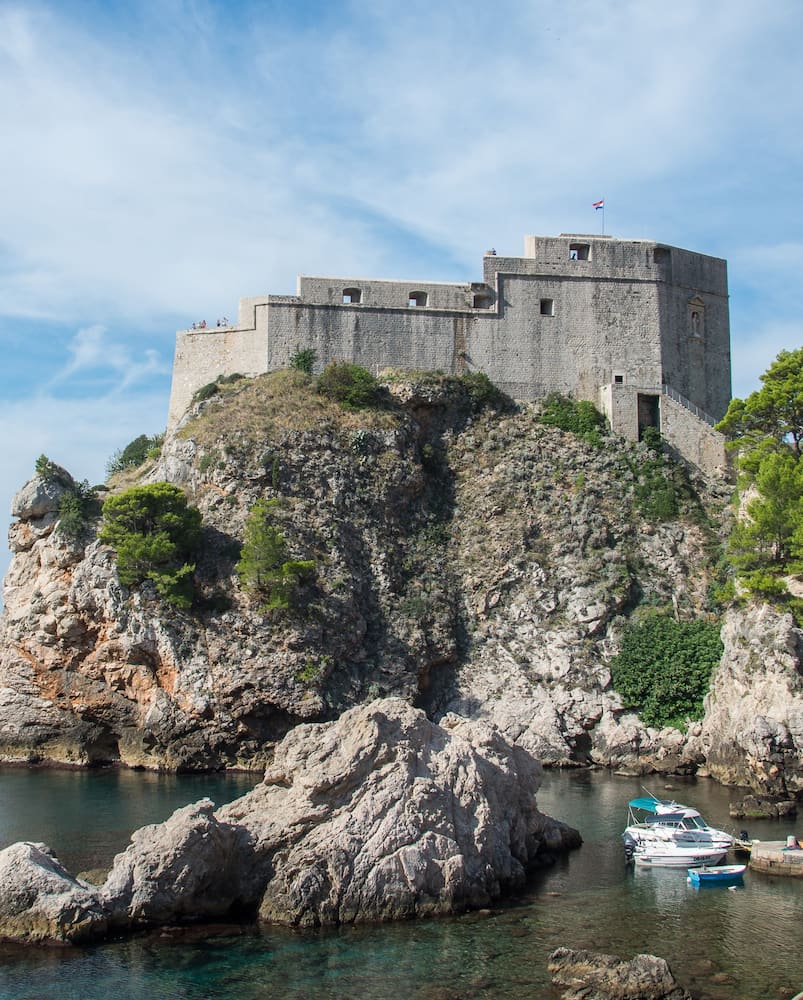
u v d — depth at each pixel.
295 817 34.50
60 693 66.50
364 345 82.31
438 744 37.91
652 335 84.94
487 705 65.81
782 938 31.94
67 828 44.12
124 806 49.03
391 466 74.56
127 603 63.94
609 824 46.44
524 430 80.19
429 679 67.62
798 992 28.06
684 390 85.31
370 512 72.31
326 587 65.69
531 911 34.25
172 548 64.19
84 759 65.19
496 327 83.75
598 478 76.50
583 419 80.38
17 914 31.05
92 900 31.53
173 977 28.62
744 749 54.03
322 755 35.94
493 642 68.94
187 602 63.53
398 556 71.62
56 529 68.25
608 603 68.38
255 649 62.25
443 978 28.72
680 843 40.41
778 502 62.12
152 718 62.16
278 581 63.78
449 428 80.50
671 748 61.03
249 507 69.12
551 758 62.12
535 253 84.88
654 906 34.91
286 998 27.45
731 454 79.44
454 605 70.56
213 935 31.59
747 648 57.31
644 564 71.62
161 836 33.16
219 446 71.94
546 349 83.88
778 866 39.00
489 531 74.12
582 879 38.06
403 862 33.72
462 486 77.75
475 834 35.94
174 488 66.81
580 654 66.81
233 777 58.47
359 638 65.44
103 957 29.86
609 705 64.19
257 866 34.19
